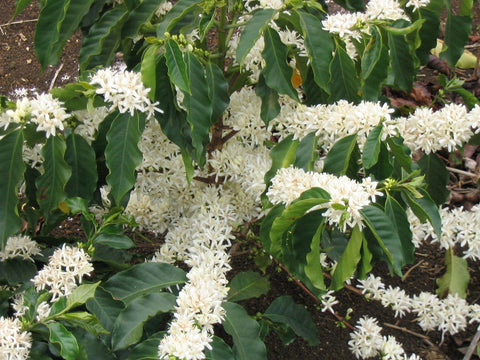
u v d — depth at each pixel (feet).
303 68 3.62
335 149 3.17
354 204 2.78
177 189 3.91
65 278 3.10
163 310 3.12
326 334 4.19
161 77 3.13
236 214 3.77
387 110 3.09
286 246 3.17
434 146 3.38
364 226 3.05
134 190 3.96
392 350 3.70
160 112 3.15
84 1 3.44
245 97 3.83
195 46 3.70
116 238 3.37
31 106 3.06
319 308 4.23
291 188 3.01
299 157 3.32
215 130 3.82
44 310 2.95
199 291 2.89
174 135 3.23
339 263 3.07
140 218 3.98
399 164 3.42
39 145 3.57
